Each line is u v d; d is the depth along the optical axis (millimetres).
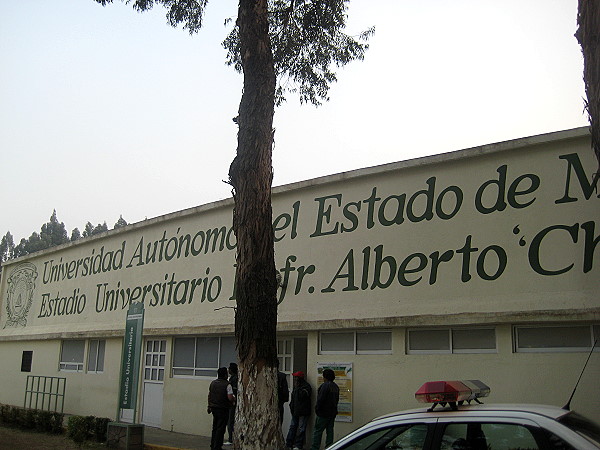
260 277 8570
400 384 11180
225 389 12094
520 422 4449
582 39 6930
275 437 8109
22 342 23219
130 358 13711
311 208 13406
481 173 10977
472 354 10484
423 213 11555
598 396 9164
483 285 10516
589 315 9250
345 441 5023
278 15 13734
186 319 15844
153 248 17750
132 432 13117
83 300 20312
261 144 9023
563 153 10148
